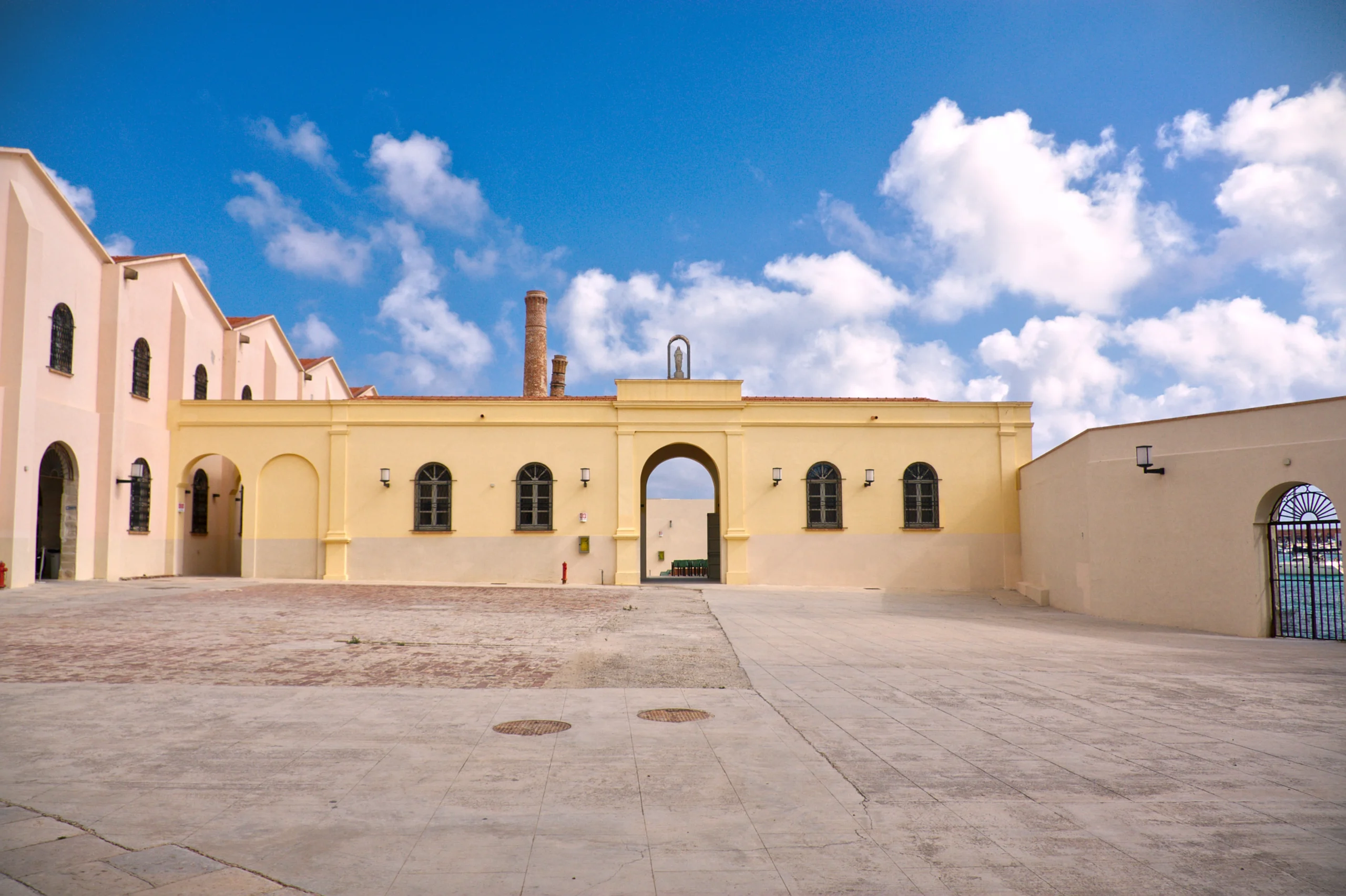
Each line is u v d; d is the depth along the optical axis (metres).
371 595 20.81
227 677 9.72
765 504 27.20
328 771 6.05
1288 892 4.18
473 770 6.10
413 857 4.53
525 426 27.17
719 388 27.55
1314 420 15.98
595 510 27.02
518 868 4.41
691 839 4.82
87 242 23.30
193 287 28.31
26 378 20.69
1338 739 7.16
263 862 4.45
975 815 5.24
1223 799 5.57
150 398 25.75
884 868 4.43
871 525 27.25
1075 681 10.14
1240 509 17.11
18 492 20.41
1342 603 15.30
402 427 26.97
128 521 24.45
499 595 21.75
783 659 11.79
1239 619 16.94
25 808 5.24
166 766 6.14
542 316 40.19
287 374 35.50
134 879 4.21
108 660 10.70
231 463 29.73
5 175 20.62
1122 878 4.32
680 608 19.38
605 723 7.57
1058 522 23.09
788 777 5.99
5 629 13.43
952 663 11.60
